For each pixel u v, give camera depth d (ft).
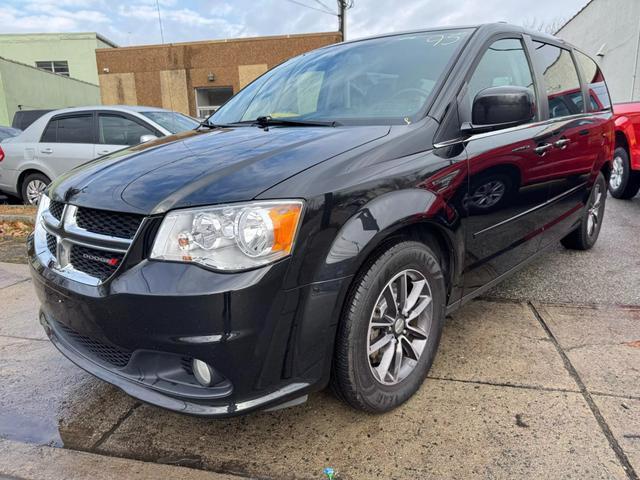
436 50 9.04
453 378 8.20
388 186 6.61
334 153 6.64
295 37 64.75
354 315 6.43
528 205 9.82
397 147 7.07
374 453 6.55
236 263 5.54
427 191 7.08
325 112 8.88
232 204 5.66
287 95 10.00
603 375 8.18
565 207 11.82
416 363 7.61
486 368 8.48
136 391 6.16
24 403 7.99
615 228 17.93
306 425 7.18
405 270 7.11
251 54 65.72
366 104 8.59
